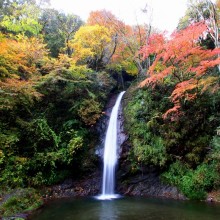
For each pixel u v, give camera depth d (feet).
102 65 71.00
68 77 52.47
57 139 45.62
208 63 38.24
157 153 42.60
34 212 32.35
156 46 45.11
